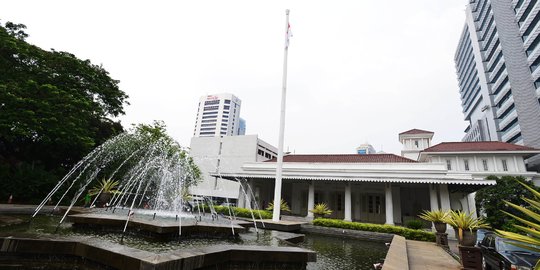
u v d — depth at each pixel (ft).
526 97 135.54
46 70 56.54
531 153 100.63
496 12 157.17
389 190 61.98
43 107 49.85
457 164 108.37
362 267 23.54
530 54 134.72
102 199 53.52
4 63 50.85
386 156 82.89
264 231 34.45
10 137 50.72
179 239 21.89
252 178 82.84
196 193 136.77
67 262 15.58
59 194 59.57
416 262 26.35
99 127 73.67
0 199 53.01
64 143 57.77
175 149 79.87
